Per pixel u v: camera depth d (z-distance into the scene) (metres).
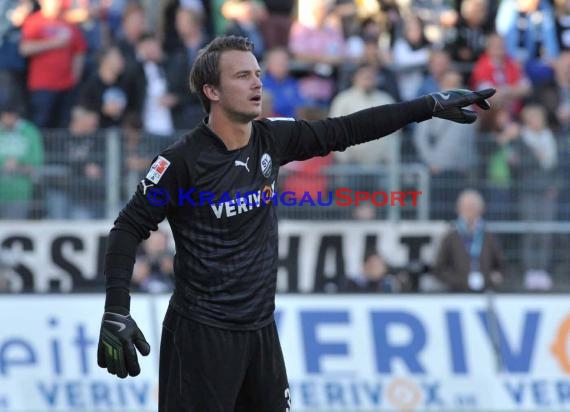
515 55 39.50
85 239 33.00
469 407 30.25
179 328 14.46
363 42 38.22
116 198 33.03
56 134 32.97
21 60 35.50
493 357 30.59
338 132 14.76
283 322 30.34
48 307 29.80
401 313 30.69
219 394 14.30
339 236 33.72
